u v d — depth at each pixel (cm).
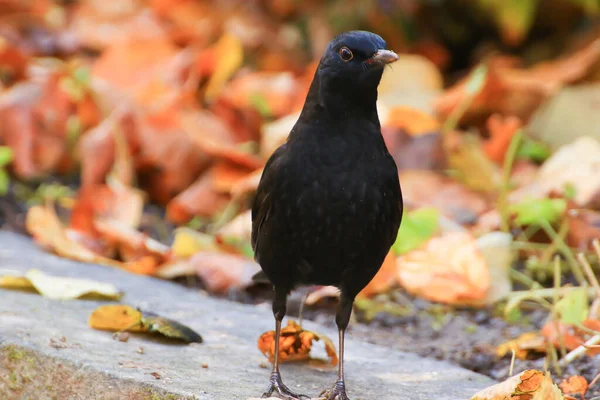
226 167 1171
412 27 1520
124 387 674
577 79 1322
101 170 1200
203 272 1005
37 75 1385
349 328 916
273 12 1591
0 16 1549
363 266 734
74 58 1488
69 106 1289
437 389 734
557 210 994
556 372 785
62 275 954
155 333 800
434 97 1322
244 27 1546
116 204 1119
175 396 660
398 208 730
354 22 1505
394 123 1178
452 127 1236
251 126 1262
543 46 1490
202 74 1324
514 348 819
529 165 1181
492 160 1193
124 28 1552
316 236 715
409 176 1130
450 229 1028
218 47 1309
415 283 920
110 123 1212
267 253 740
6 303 824
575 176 1075
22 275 884
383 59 696
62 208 1206
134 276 988
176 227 1171
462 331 902
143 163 1224
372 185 707
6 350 709
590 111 1228
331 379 753
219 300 952
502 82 1256
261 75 1428
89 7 1591
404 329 915
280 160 716
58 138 1280
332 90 709
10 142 1266
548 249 987
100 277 964
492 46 1524
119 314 777
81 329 779
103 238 1084
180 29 1546
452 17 1518
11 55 1367
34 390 701
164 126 1220
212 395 666
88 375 684
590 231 1017
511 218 1058
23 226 1145
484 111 1285
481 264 917
